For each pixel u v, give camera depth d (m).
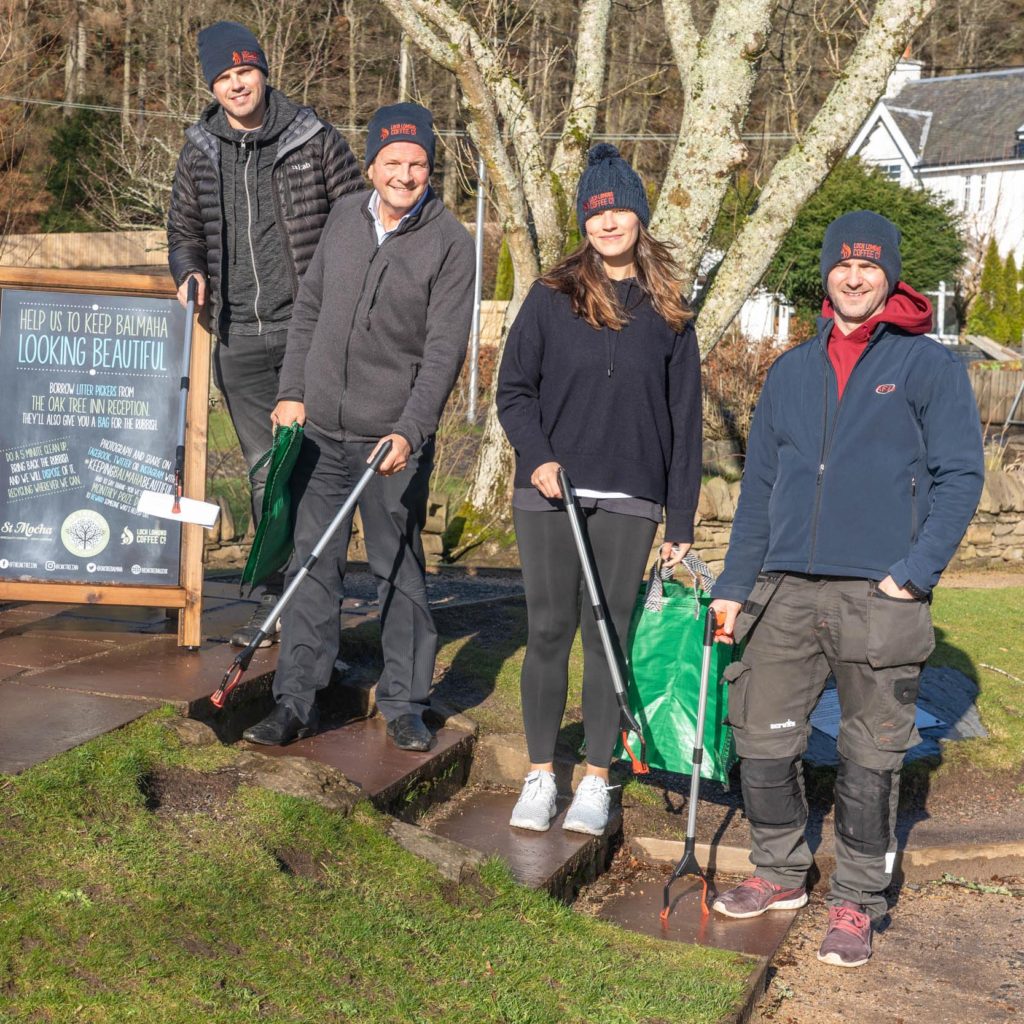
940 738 5.55
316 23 25.30
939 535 3.41
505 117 9.71
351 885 3.32
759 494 3.79
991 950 3.86
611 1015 2.97
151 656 4.63
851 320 3.62
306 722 4.25
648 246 3.94
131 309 4.78
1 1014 2.43
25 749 3.48
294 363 4.28
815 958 3.71
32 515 4.73
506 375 3.99
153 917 2.84
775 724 3.77
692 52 9.08
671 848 4.32
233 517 9.57
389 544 4.27
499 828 4.14
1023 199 38.19
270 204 4.55
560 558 3.98
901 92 42.47
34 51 23.86
